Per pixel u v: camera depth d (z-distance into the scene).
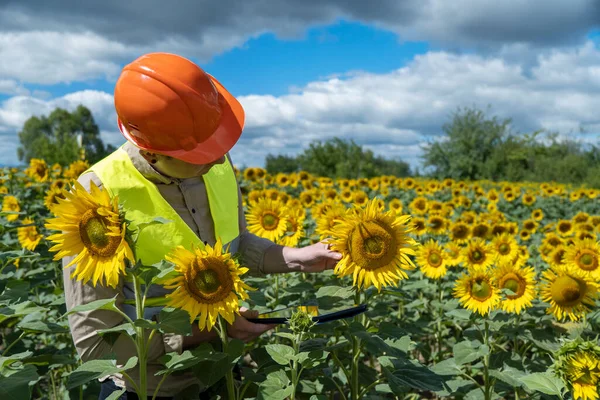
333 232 2.91
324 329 3.16
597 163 47.50
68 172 9.13
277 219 4.83
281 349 2.76
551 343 4.09
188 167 2.56
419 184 15.84
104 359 2.39
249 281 4.60
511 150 46.94
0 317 2.66
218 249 2.41
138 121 2.42
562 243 8.14
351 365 3.33
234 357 2.63
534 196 16.12
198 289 2.38
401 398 3.86
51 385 4.98
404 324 4.88
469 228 7.92
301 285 3.98
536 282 4.31
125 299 2.59
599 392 2.74
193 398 2.79
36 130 95.56
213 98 2.54
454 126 47.38
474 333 4.32
